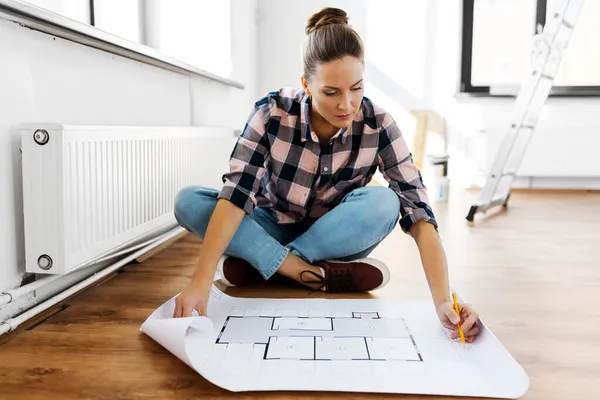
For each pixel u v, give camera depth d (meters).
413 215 1.29
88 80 1.60
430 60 4.26
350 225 1.43
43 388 0.94
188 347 1.05
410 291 1.54
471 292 1.56
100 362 1.04
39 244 1.26
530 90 2.90
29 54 1.30
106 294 1.50
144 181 1.75
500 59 4.19
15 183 1.26
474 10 4.15
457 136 4.27
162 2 2.71
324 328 1.16
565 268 1.85
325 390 0.90
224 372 0.95
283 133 1.41
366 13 4.27
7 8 1.09
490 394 0.89
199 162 2.32
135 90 1.95
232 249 1.47
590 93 4.01
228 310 1.28
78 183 1.32
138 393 0.92
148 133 1.77
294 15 4.31
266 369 0.97
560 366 1.05
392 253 2.08
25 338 1.17
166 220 1.96
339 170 1.47
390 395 0.91
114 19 2.32
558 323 1.30
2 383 0.96
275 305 1.32
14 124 1.25
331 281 1.48
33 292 1.34
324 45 1.17
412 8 4.23
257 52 4.35
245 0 3.70
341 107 1.19
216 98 2.97
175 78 2.37
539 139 4.09
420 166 4.28
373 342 1.09
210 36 3.05
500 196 3.20
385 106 4.32
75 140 1.29
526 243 2.27
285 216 1.57
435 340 1.10
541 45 2.92
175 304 1.17
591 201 3.60
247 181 1.31
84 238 1.36
